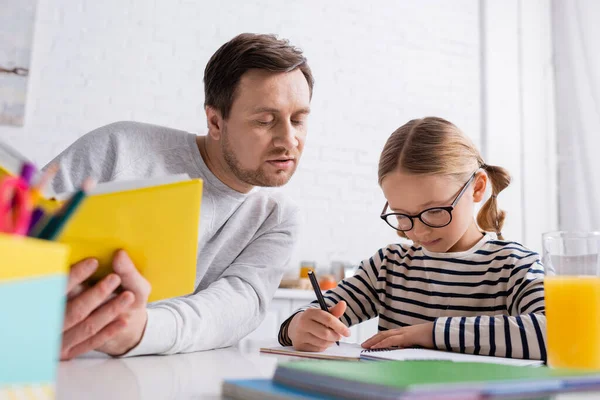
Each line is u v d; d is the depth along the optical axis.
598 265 0.65
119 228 0.57
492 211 1.34
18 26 2.56
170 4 2.88
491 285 1.17
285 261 1.22
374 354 0.78
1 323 0.30
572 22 3.51
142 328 0.79
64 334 0.65
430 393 0.36
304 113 1.21
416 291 1.24
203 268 1.21
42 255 0.31
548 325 0.67
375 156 3.21
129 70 2.77
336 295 1.26
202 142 1.28
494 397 0.38
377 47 3.31
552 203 3.49
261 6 3.07
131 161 1.19
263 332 2.32
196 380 0.58
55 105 2.62
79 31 2.70
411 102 3.35
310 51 3.15
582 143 3.37
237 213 1.26
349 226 3.09
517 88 3.56
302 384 0.44
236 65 1.16
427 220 1.14
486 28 3.57
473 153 1.22
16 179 0.34
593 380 0.43
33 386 0.31
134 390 0.51
